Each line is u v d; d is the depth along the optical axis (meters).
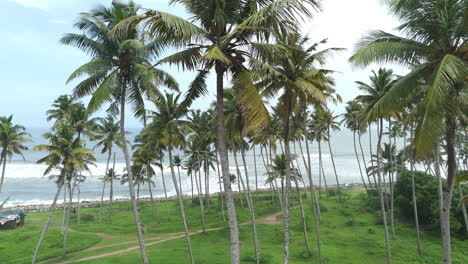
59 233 39.62
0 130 35.91
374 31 12.76
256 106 10.68
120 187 94.12
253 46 11.03
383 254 29.83
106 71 18.42
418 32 11.62
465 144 53.47
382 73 27.44
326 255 29.30
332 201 55.25
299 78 14.91
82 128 34.03
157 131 26.61
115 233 43.59
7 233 40.50
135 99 20.08
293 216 46.25
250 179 103.31
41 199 75.00
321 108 16.94
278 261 27.67
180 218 52.34
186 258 28.62
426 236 35.22
